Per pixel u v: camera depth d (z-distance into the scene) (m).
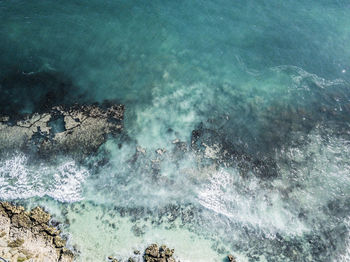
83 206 19.58
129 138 22.27
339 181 21.78
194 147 22.39
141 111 23.61
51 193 19.80
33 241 17.91
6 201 19.23
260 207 20.50
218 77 26.11
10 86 23.50
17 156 20.83
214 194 20.70
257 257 18.94
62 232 18.64
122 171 21.08
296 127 24.08
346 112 25.16
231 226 19.69
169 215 19.77
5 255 16.94
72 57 25.59
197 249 18.84
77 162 21.02
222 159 22.06
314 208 20.67
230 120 24.02
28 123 21.94
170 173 21.23
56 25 26.73
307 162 22.47
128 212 19.64
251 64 27.09
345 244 19.50
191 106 24.39
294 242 19.48
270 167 22.12
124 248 18.55
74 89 23.95
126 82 24.94
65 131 21.81
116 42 26.83
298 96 25.67
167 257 18.30
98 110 23.08
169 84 25.28
